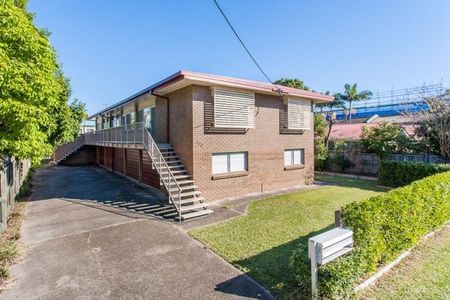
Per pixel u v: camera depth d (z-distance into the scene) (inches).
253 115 472.7
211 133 431.2
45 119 278.4
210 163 430.3
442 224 277.6
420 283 171.5
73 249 234.5
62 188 530.6
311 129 592.7
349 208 181.3
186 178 416.5
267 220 314.7
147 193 472.7
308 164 586.2
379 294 159.3
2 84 218.2
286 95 521.7
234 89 445.4
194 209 359.6
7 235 267.6
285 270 191.6
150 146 414.3
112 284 177.3
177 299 160.4
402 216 206.8
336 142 799.1
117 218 327.0
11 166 354.9
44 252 228.4
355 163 719.1
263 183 501.4
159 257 217.9
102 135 729.0
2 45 220.1
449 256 211.8
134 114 661.9
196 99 415.2
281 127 533.3
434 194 258.4
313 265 145.3
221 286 173.6
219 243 245.0
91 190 506.0
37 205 394.6
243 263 204.8
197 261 210.2
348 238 156.5
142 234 271.6
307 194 467.2
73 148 1023.0
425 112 640.4
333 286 144.2
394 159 649.6
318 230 277.3
